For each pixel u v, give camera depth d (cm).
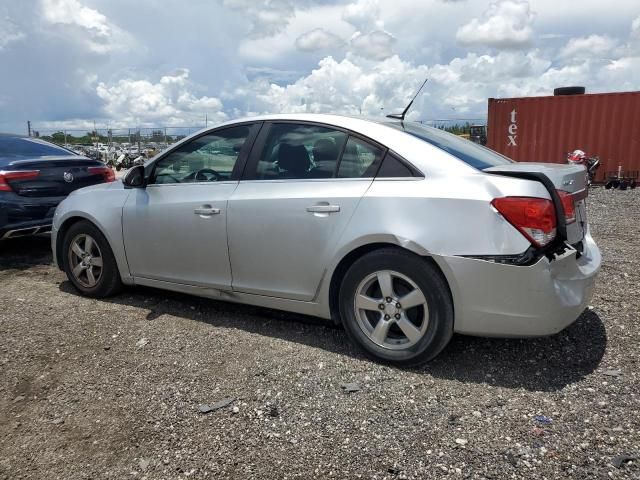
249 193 367
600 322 375
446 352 339
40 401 294
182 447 250
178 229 400
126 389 304
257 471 232
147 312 428
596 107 1379
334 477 226
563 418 261
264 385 304
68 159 632
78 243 468
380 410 275
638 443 238
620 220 838
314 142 355
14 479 233
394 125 355
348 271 330
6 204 569
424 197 305
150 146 2347
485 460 232
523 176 297
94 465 240
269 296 368
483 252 288
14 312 429
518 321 290
